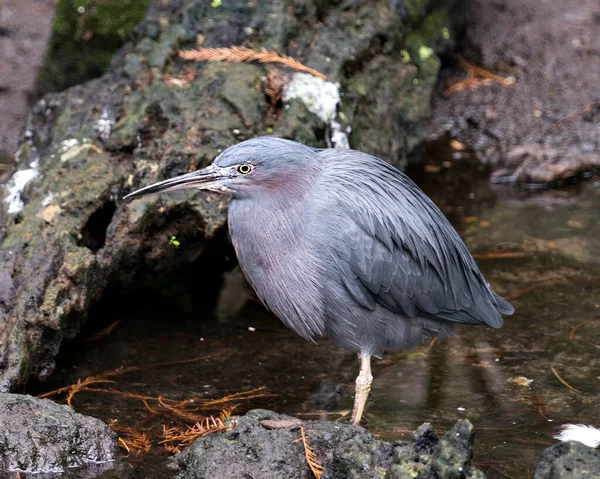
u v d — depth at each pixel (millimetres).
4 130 16141
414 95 15125
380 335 10062
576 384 10375
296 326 10117
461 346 11406
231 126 11852
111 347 11375
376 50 14469
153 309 12398
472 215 14484
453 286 10266
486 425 9570
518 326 11664
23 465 8539
